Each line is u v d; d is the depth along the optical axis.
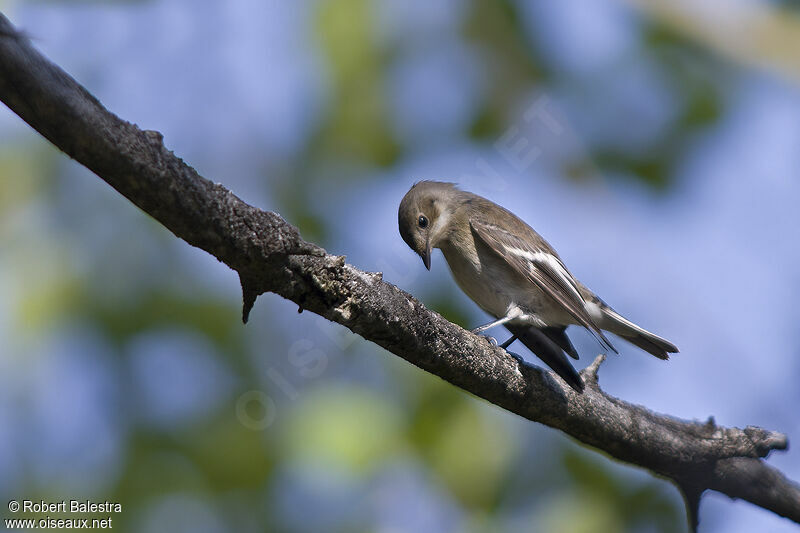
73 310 8.98
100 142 4.62
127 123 4.78
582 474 9.02
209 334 9.27
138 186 4.84
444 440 9.07
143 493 8.72
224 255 5.32
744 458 8.15
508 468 9.02
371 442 8.95
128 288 9.21
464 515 8.91
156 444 8.89
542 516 8.88
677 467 8.08
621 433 7.82
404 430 9.07
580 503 8.89
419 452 9.03
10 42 4.29
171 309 9.23
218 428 9.00
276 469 8.89
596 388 8.12
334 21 9.86
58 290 8.97
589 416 7.69
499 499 8.92
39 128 4.56
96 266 9.16
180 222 5.07
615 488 8.95
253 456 8.88
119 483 8.70
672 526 8.87
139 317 9.14
